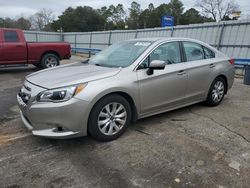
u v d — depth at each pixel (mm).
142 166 3197
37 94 3449
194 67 4879
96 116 3629
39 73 4207
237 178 2959
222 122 4684
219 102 5734
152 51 4320
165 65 4355
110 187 2797
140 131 4234
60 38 28484
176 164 3242
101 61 4582
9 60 10203
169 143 3811
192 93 4973
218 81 5555
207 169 3135
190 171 3092
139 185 2828
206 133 4184
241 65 10891
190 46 5031
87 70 4035
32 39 26734
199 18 58750
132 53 4395
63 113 3357
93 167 3180
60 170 3117
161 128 4371
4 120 4797
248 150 3629
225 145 3770
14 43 10188
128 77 3912
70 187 2803
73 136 3502
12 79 9094
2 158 3385
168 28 15086
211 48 5531
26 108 3580
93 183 2865
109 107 3775
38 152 3553
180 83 4637
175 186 2812
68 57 11836
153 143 3811
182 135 4098
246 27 11211
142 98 4102
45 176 2996
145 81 4082
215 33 12508
